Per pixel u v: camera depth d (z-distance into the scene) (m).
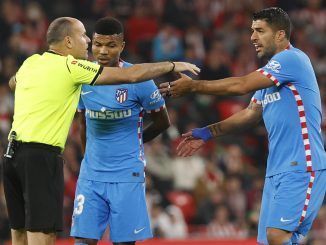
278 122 25.39
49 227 24.81
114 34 26.11
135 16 68.12
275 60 25.19
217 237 45.84
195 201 50.41
